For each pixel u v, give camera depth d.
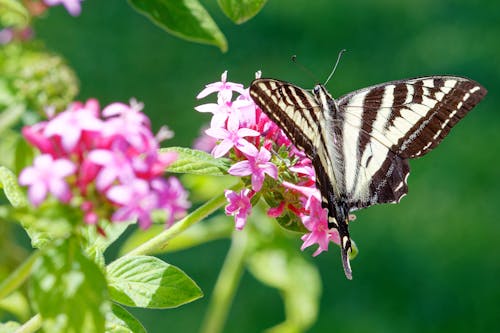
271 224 0.84
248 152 0.69
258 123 0.71
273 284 0.84
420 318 1.58
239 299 1.48
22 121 0.74
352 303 1.55
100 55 1.70
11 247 0.75
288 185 0.70
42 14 0.77
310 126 0.71
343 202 0.73
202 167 0.69
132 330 0.68
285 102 0.70
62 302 0.64
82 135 0.65
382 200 0.73
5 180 0.67
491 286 1.62
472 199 1.72
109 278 0.68
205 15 0.69
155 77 1.71
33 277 0.64
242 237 0.84
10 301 0.74
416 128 0.73
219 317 0.84
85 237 0.67
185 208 0.65
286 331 0.85
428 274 1.61
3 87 0.74
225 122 0.70
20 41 0.76
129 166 0.64
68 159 0.65
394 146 0.73
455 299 1.60
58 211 0.65
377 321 1.54
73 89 0.75
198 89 1.72
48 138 0.65
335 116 0.72
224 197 0.69
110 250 1.31
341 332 1.51
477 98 0.72
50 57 0.76
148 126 0.66
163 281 0.68
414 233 1.66
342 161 0.73
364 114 0.73
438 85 0.73
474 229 1.68
